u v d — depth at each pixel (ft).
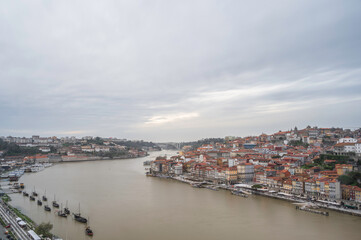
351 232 510.58
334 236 494.59
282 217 608.60
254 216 619.26
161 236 507.30
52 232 524.11
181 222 582.76
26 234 457.27
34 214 642.22
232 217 614.34
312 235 501.56
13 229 483.92
